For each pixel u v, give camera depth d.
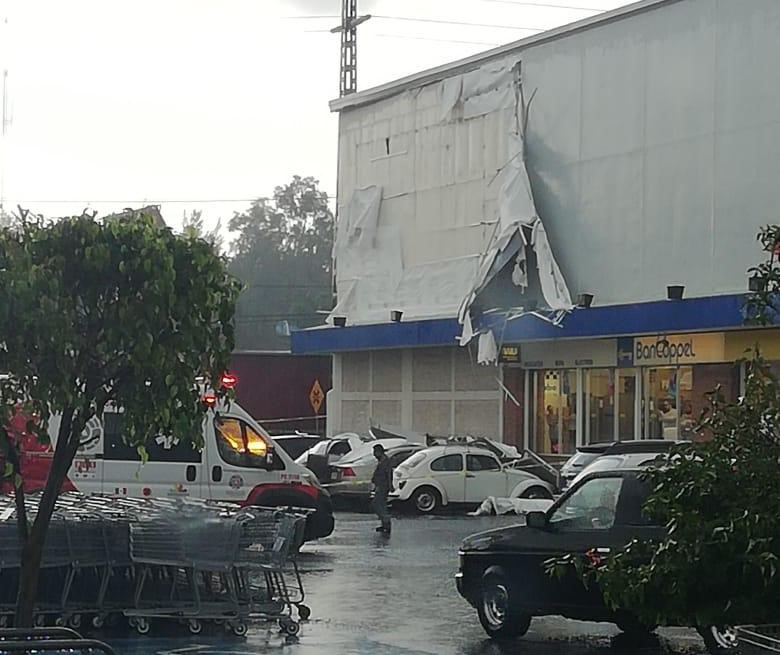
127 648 13.49
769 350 30.94
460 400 40.75
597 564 7.72
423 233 42.09
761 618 7.00
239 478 20.98
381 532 27.03
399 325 41.00
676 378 33.84
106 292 8.72
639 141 34.62
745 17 31.95
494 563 14.34
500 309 37.66
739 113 32.06
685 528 7.04
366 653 13.44
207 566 14.15
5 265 8.52
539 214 37.50
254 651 13.44
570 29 36.69
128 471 20.31
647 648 13.95
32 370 8.57
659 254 33.97
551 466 35.09
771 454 7.19
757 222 31.50
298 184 114.25
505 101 38.78
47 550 13.87
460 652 13.57
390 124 43.62
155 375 8.64
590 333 34.44
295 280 111.06
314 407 44.84
